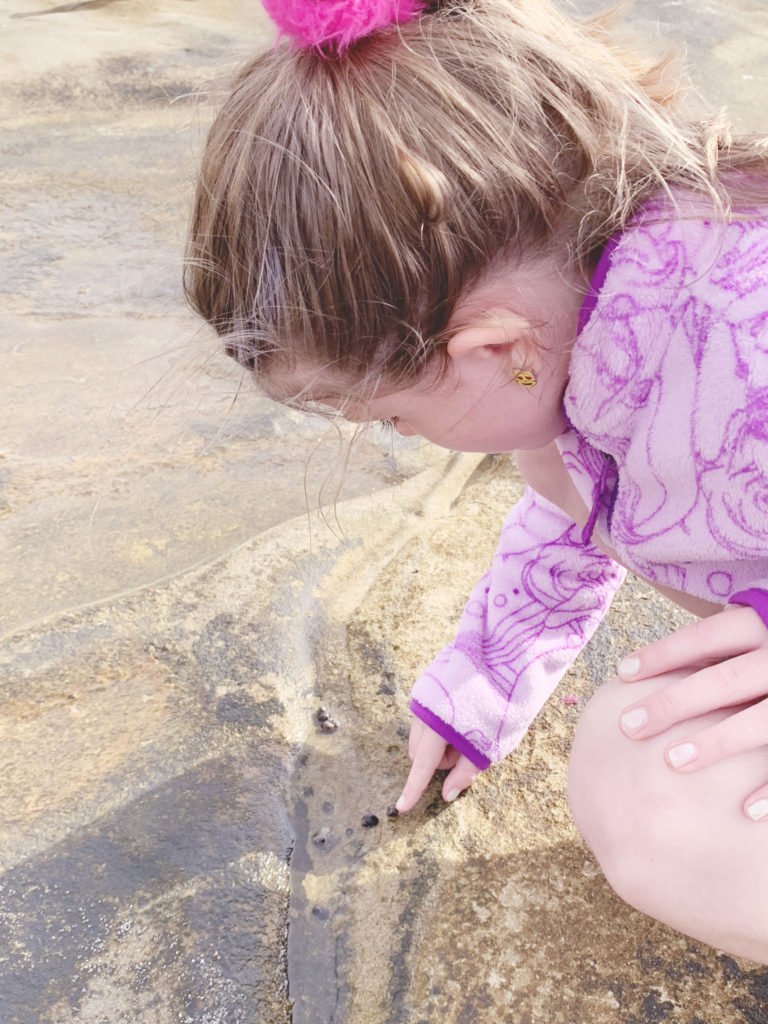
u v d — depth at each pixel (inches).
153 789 47.8
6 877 43.8
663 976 41.0
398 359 34.3
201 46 136.8
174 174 105.3
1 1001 39.6
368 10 31.7
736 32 146.6
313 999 40.8
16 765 48.7
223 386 75.3
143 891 43.6
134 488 66.4
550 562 47.4
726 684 37.0
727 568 39.3
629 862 38.5
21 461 68.2
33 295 86.0
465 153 31.6
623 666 39.8
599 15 38.3
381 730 51.3
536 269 34.3
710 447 35.1
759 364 33.7
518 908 43.4
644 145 34.5
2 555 60.8
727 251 34.4
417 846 45.9
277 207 32.5
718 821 36.5
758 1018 39.7
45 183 103.7
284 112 32.3
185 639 55.5
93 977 40.6
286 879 44.6
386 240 31.7
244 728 50.9
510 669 47.4
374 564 61.5
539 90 32.7
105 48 132.6
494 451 41.1
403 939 42.4
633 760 38.5
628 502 39.1
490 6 33.7
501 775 49.0
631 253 34.4
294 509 65.0
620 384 36.0
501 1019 39.7
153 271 89.8
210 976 40.9
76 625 56.1
